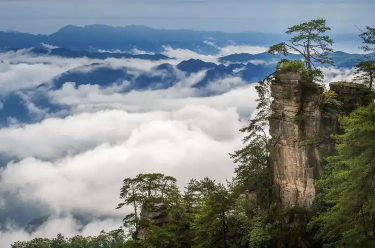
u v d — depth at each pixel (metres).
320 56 73.06
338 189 44.59
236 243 65.12
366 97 65.75
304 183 64.62
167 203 75.31
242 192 70.00
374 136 40.25
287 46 74.12
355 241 41.59
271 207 66.88
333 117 65.19
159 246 70.12
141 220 73.50
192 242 72.31
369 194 40.06
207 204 63.69
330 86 69.75
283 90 65.19
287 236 60.81
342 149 47.88
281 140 67.06
